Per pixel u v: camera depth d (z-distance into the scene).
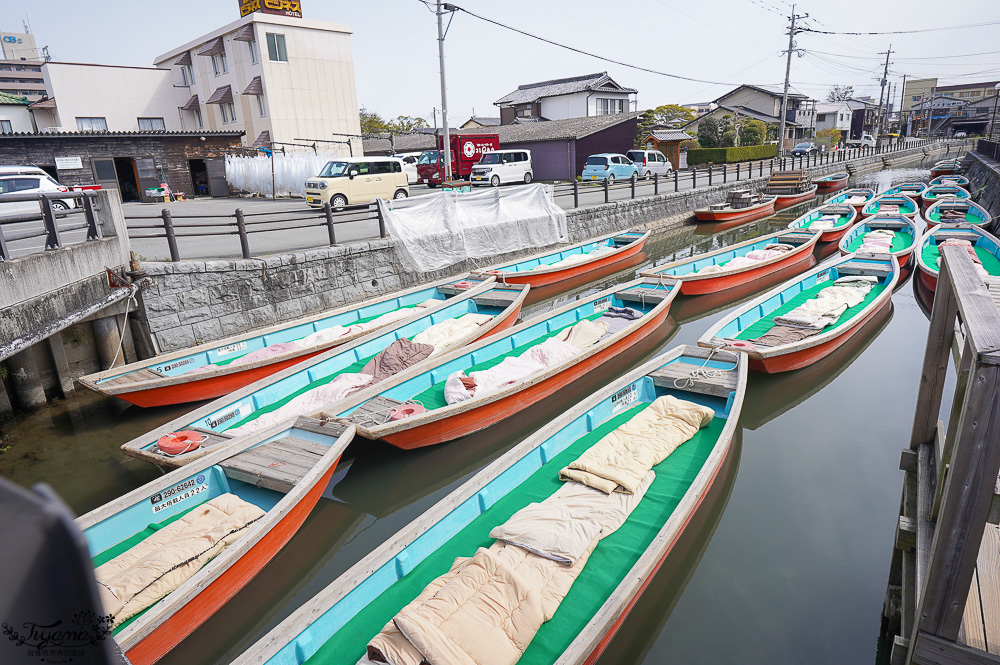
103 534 5.65
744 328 10.58
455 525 5.64
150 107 33.19
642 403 8.04
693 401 7.95
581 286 16.17
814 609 5.41
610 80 41.75
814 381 9.84
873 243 15.90
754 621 5.32
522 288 12.26
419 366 8.59
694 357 8.70
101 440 8.43
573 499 5.81
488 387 8.13
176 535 5.65
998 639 3.70
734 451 7.94
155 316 10.38
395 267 14.20
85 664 0.54
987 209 20.95
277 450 6.73
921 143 66.31
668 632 5.25
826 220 20.48
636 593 4.81
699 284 13.36
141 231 16.27
